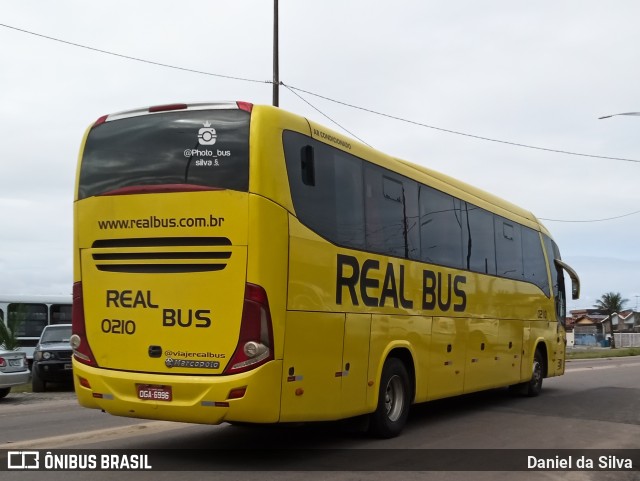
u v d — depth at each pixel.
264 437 9.00
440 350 10.12
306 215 7.32
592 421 11.00
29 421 10.72
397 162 9.39
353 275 8.04
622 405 13.08
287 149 7.18
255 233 6.76
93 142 7.66
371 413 8.69
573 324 112.69
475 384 11.32
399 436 9.20
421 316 9.60
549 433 9.79
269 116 7.06
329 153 7.84
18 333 24.67
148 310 7.12
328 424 9.73
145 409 7.01
